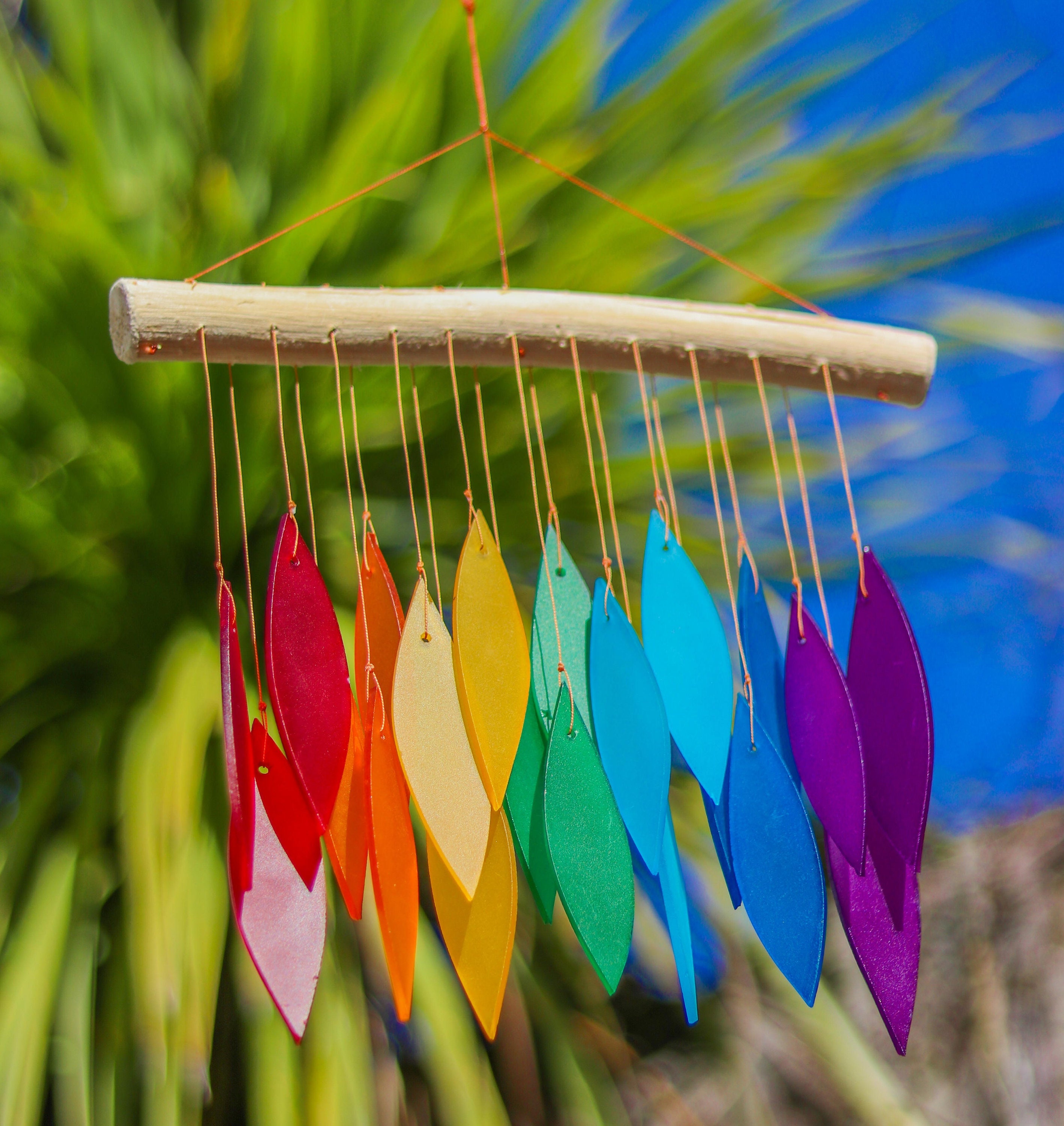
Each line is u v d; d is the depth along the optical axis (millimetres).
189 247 958
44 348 953
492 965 703
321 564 1011
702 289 1109
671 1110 1018
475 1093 880
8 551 936
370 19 1104
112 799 926
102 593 968
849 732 723
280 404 729
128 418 967
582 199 1108
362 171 969
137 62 1125
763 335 769
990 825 1313
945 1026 1176
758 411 1149
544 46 1158
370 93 1078
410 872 703
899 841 728
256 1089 863
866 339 777
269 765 706
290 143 1062
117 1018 879
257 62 1084
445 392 1019
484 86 1109
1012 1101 1120
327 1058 875
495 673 714
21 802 924
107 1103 861
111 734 951
